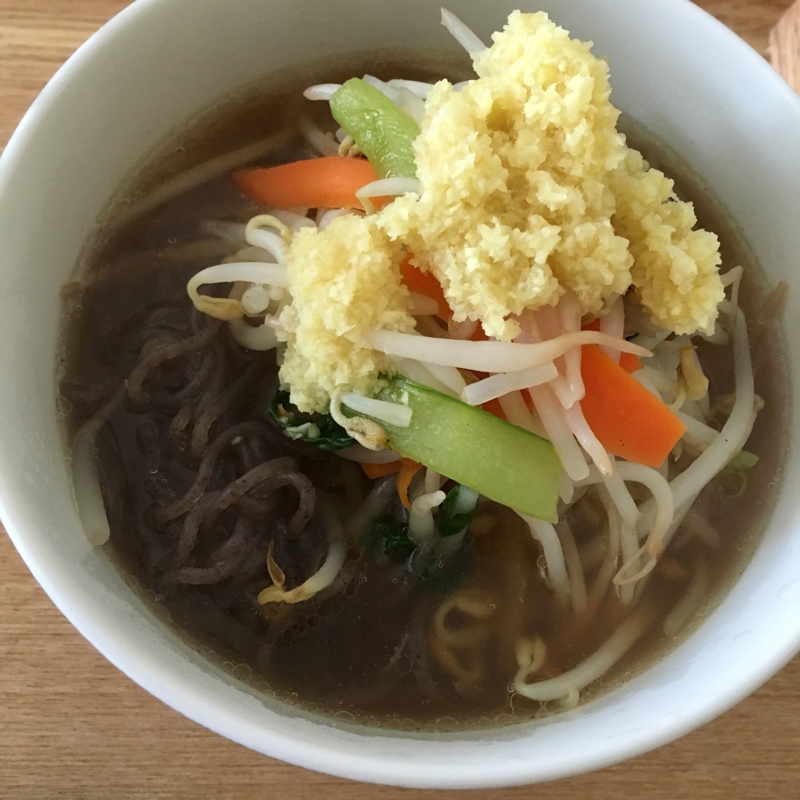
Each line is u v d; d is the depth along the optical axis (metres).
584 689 0.19
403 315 0.18
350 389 0.18
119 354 0.20
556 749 0.15
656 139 0.23
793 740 0.20
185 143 0.22
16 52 0.23
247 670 0.18
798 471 0.20
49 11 0.24
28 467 0.17
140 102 0.20
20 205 0.18
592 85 0.17
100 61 0.19
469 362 0.17
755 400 0.21
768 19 0.24
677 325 0.18
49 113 0.18
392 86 0.22
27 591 0.20
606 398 0.18
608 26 0.21
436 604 0.20
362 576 0.20
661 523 0.20
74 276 0.20
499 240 0.17
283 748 0.15
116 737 0.19
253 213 0.22
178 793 0.19
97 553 0.18
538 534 0.20
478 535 0.20
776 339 0.21
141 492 0.20
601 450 0.18
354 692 0.19
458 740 0.17
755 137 0.21
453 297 0.17
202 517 0.19
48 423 0.18
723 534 0.20
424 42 0.23
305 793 0.19
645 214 0.18
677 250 0.18
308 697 0.18
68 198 0.19
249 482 0.19
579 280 0.17
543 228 0.17
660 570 0.20
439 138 0.17
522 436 0.18
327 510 0.20
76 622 0.15
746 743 0.20
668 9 0.20
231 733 0.15
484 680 0.19
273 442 0.20
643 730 0.15
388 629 0.20
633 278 0.19
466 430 0.18
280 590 0.19
